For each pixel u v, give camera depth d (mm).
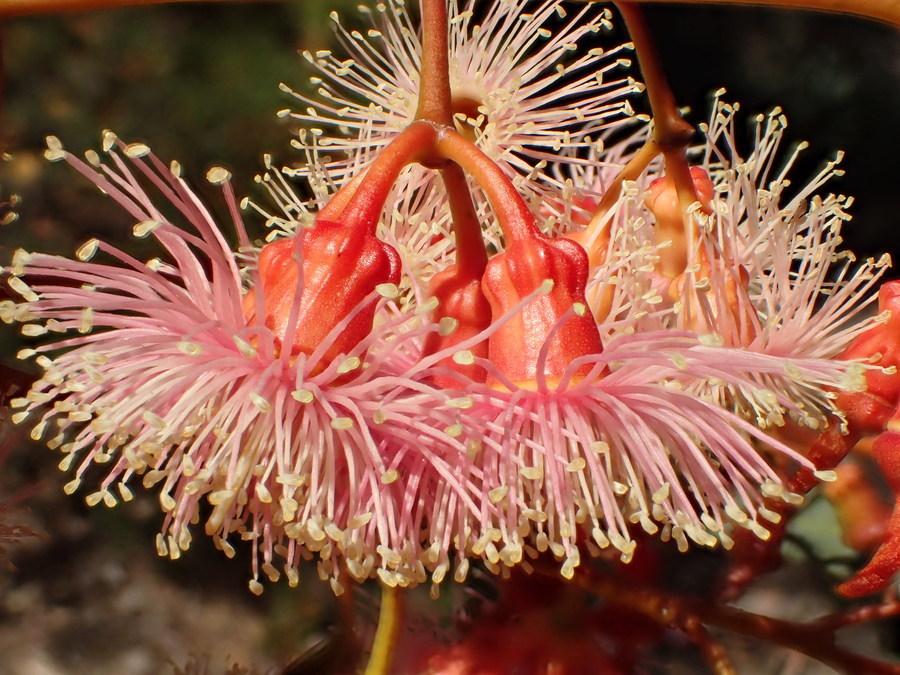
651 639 180
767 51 555
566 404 147
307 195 205
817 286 171
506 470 145
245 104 534
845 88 544
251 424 146
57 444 146
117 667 474
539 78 199
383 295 144
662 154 172
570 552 143
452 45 195
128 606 490
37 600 500
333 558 149
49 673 474
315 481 144
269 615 459
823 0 142
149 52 560
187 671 223
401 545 146
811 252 175
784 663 238
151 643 475
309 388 145
